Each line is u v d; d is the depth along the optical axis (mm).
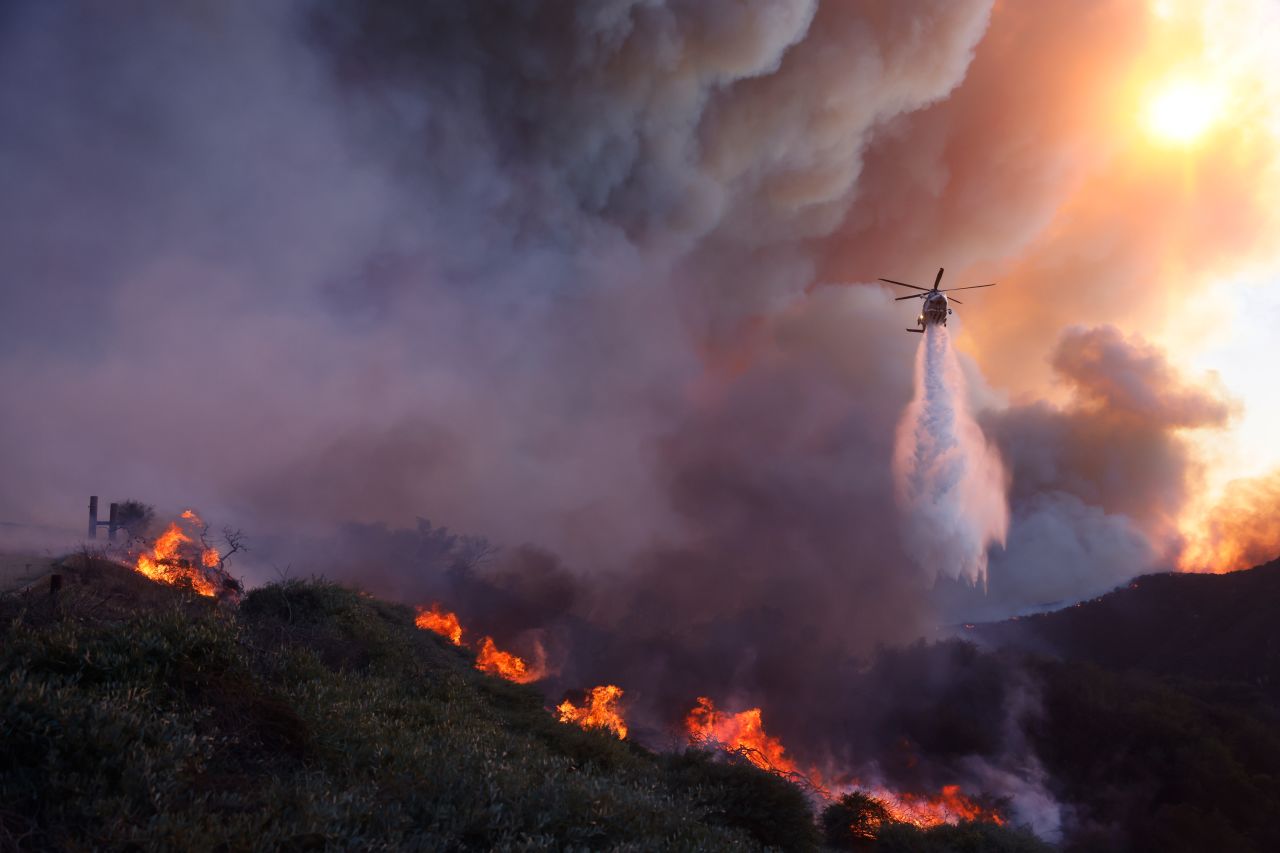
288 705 6355
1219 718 53344
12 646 5895
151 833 3873
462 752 6754
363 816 4715
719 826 7824
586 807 5852
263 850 4055
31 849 3639
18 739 4332
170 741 4883
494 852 4668
